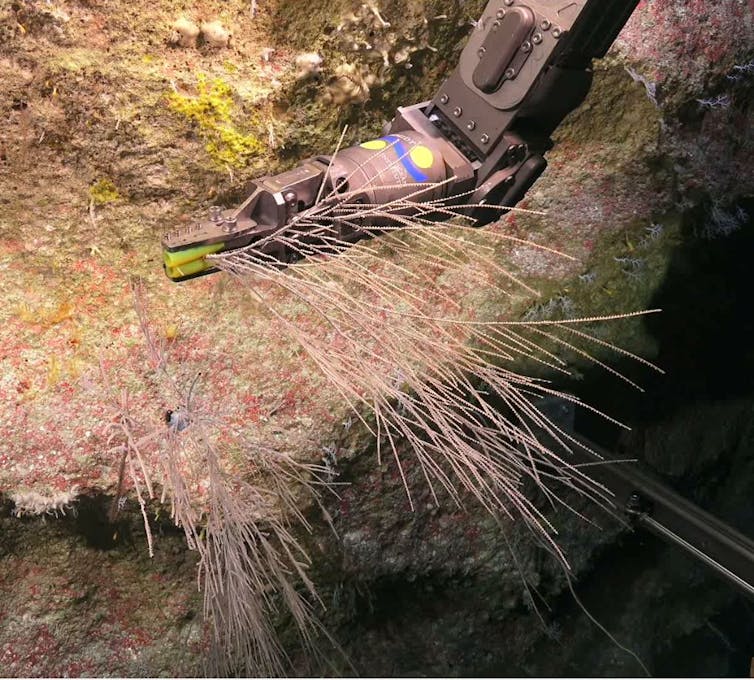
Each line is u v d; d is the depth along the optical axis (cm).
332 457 188
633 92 219
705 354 243
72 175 179
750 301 245
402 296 194
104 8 169
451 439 159
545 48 145
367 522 201
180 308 187
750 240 240
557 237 217
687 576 247
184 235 133
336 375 149
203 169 181
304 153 190
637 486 207
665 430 244
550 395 208
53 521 185
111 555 194
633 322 216
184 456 177
